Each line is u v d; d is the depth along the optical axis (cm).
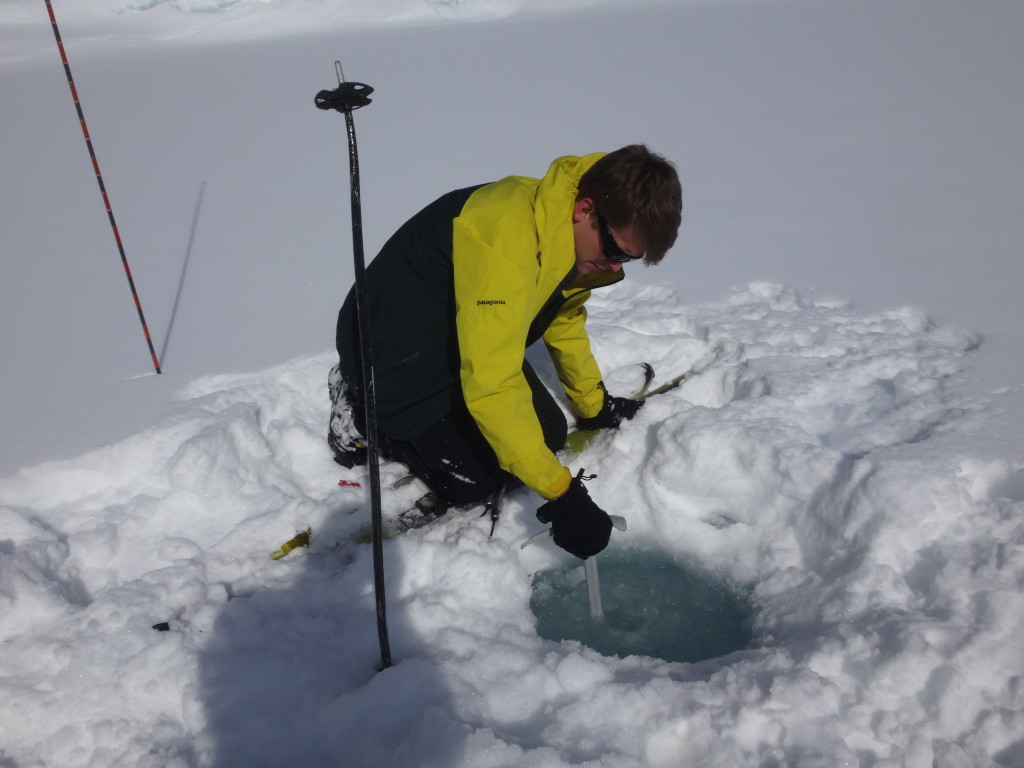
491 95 839
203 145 726
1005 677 170
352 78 1043
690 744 167
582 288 213
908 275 340
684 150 572
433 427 221
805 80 762
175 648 190
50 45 1716
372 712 174
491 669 183
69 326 357
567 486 184
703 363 295
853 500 209
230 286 391
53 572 218
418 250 202
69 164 689
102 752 172
